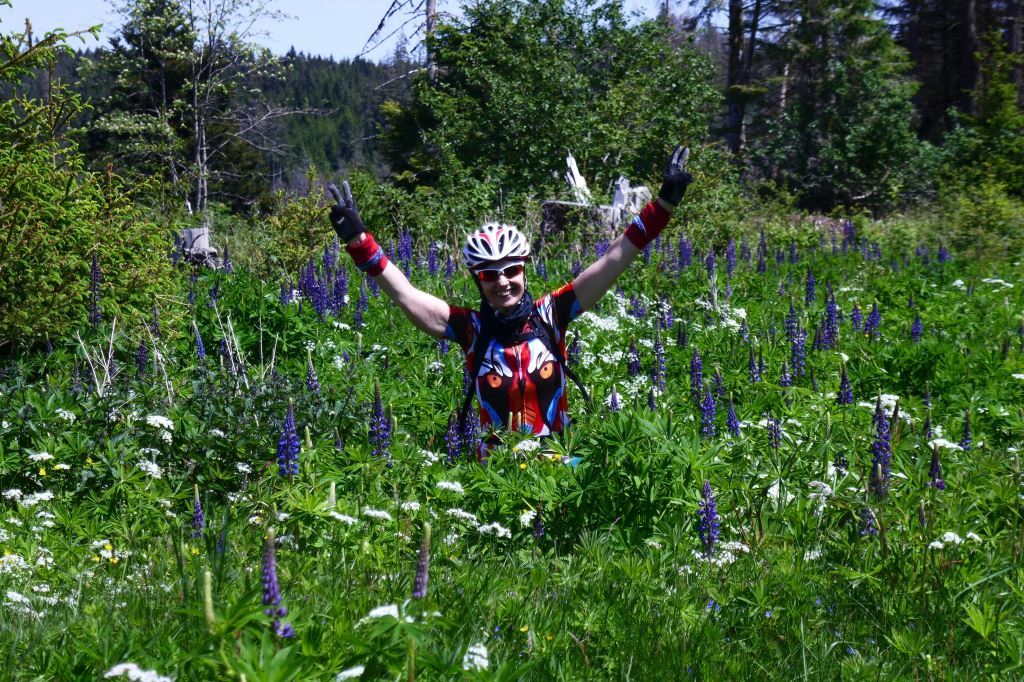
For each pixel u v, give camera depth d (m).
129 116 35.81
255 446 5.52
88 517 4.85
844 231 18.75
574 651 3.39
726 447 5.46
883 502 4.57
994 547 4.50
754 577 4.12
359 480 4.90
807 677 3.38
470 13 30.66
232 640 2.44
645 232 5.19
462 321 5.32
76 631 3.12
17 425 5.50
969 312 11.91
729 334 9.85
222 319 9.43
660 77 30.19
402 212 18.78
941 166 32.06
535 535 4.64
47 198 8.45
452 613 3.41
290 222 14.02
